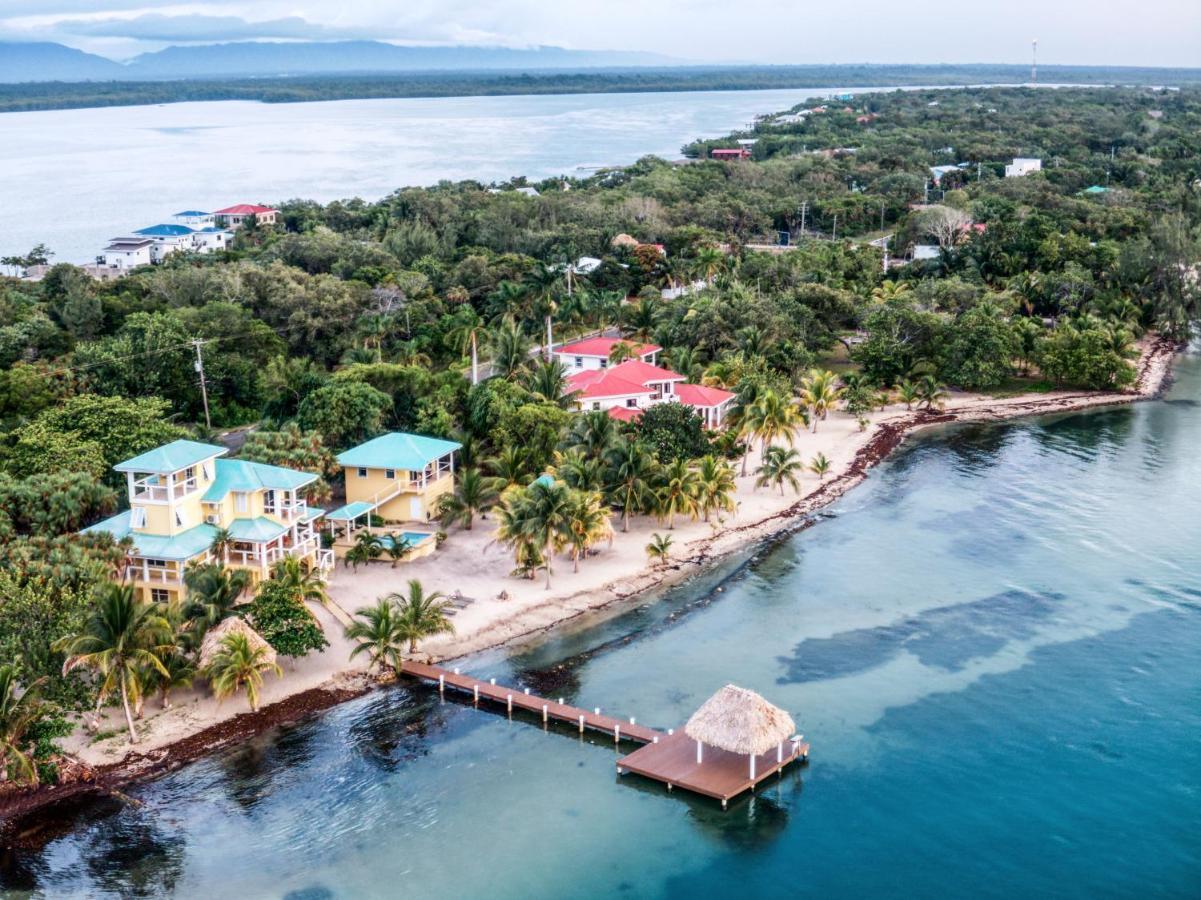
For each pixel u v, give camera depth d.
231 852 57.03
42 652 63.53
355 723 68.69
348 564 89.19
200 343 121.69
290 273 165.12
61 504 82.06
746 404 115.50
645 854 57.06
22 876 54.94
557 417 105.81
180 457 79.38
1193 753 64.88
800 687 72.88
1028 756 64.81
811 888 54.56
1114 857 56.25
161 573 77.81
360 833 58.72
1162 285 179.00
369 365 115.38
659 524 101.19
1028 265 185.12
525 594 85.81
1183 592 86.44
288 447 95.19
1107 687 72.38
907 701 71.00
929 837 58.00
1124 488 111.69
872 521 103.50
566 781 63.41
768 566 93.00
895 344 144.00
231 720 68.19
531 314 146.62
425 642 78.38
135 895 53.81
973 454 123.94
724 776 62.22
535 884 54.84
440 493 99.44
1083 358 147.00
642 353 139.25
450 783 63.19
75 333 142.75
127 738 65.75
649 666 76.06
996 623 81.81
